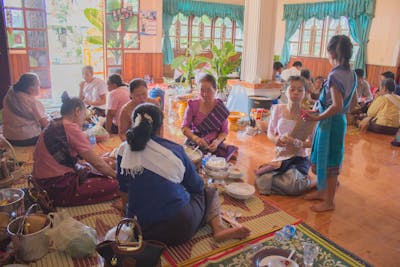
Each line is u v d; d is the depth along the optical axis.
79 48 9.52
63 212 2.07
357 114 5.39
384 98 4.93
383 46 8.24
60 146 2.39
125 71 8.19
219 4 10.79
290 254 1.88
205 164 2.98
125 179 1.98
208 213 2.21
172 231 1.93
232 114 4.96
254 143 4.23
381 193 2.96
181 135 4.45
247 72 5.45
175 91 5.96
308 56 10.26
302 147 2.86
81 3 9.16
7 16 6.88
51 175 2.41
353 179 3.25
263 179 2.85
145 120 1.80
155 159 1.82
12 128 3.66
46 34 7.41
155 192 1.84
